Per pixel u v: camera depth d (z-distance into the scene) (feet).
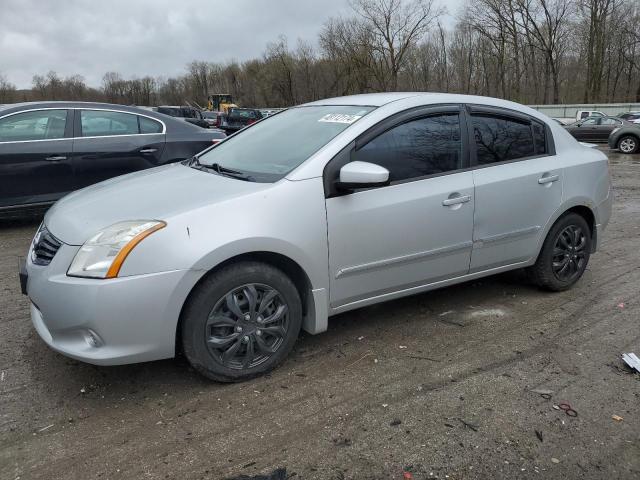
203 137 24.18
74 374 10.39
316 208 10.18
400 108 11.59
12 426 8.79
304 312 10.78
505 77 166.61
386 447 8.27
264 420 8.95
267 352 10.16
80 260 8.96
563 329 12.44
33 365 10.71
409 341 11.83
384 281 11.40
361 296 11.22
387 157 11.22
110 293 8.65
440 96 12.39
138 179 11.76
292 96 195.72
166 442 8.41
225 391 9.79
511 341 11.84
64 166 21.31
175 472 7.75
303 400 9.52
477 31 164.35
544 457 8.04
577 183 14.23
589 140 75.87
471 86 173.47
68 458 8.04
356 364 10.80
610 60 157.58
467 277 12.87
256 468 7.82
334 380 10.19
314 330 10.68
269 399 9.55
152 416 9.07
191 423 8.88
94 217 9.64
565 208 14.01
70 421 8.93
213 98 203.31
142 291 8.79
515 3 155.02
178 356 11.00
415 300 14.16
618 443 8.35
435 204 11.61
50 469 7.81
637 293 14.71
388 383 10.09
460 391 9.80
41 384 10.03
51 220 10.39
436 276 12.19
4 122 20.51
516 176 12.95
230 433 8.63
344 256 10.63
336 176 10.49
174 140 23.40
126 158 22.38
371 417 9.02
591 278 16.01
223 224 9.31
